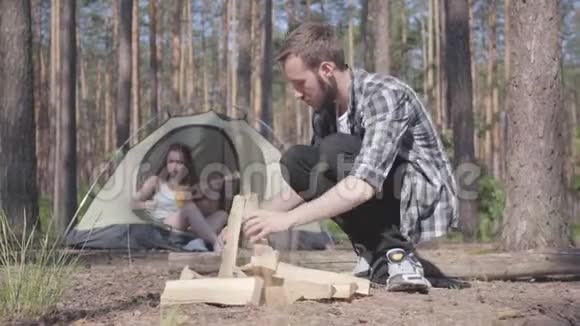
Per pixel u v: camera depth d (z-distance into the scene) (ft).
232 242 9.41
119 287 11.59
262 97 55.62
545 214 15.97
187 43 74.90
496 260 12.39
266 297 8.98
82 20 89.35
